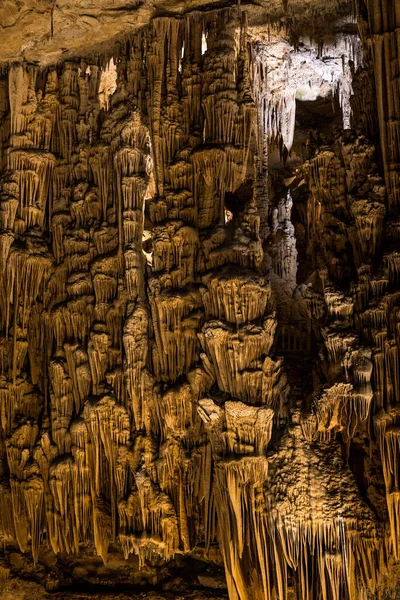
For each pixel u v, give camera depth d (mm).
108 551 8375
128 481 7539
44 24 7820
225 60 7605
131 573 8344
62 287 8062
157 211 7656
